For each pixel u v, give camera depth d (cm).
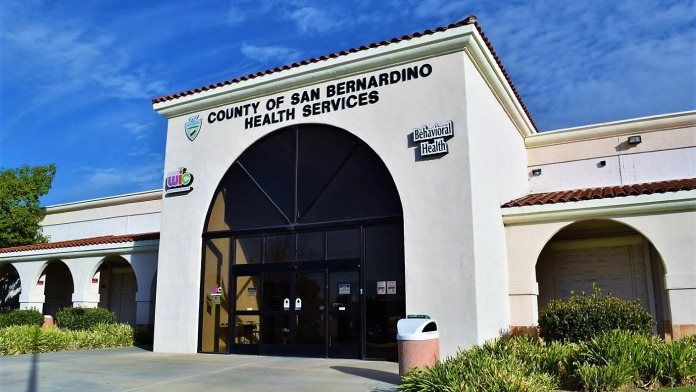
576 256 1745
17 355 1555
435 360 990
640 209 1337
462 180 1280
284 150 1552
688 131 1741
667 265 1293
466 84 1322
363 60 1433
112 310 2566
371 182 1408
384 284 1344
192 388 1025
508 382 802
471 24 1305
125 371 1231
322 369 1206
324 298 1418
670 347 929
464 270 1241
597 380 862
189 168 1686
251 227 1558
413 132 1357
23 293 2323
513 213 1474
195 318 1578
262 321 1493
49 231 2850
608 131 1839
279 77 1545
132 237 2056
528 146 1955
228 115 1652
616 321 1190
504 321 1405
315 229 1462
